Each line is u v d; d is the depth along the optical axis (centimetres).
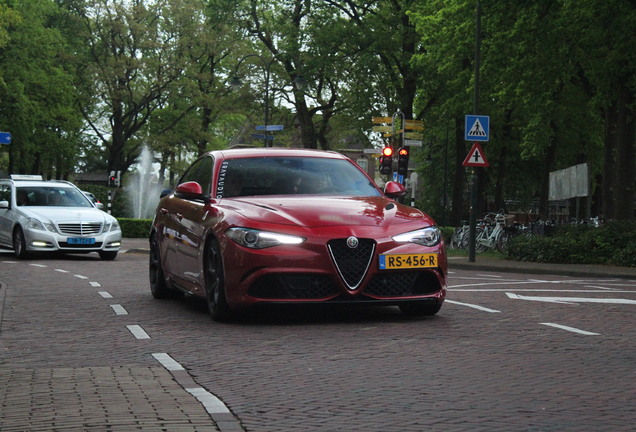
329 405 554
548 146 4366
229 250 929
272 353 760
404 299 922
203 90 6031
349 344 806
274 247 905
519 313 1049
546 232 2839
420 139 2942
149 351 780
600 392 596
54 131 5991
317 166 1076
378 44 3997
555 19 2714
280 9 4566
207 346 804
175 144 6056
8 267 1889
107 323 975
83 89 5766
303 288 903
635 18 2450
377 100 4194
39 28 5400
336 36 4122
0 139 2591
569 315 1038
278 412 534
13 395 582
